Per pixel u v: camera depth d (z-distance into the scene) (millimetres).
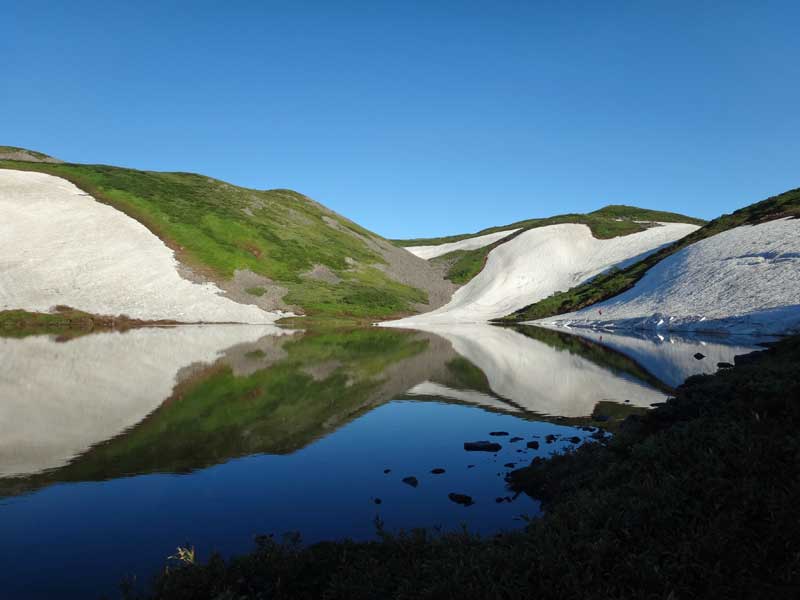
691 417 11398
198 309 73438
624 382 26781
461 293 107312
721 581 5637
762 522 6375
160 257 84125
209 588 6969
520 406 21719
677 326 54844
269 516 10750
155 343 47688
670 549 6312
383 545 8117
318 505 11312
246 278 88375
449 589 6117
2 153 133750
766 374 11578
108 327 62031
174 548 9336
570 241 113938
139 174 115188
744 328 46938
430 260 141375
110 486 12602
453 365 34500
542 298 94250
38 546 9461
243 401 22891
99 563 8789
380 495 11898
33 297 65188
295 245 108438
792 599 5117
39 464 14250
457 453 15281
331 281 98312
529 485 12320
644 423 12305
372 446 16047
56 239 79688
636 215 166875
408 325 79375
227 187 128250
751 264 59594
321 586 6969
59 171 104000
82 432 17609
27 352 39156
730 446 8062
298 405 22156
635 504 7305
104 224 88125
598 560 6293
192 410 21109
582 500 8156
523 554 6777
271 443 16391
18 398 23109
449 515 10633
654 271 77500
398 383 27562
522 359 37375
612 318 66875
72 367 32500
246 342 51000
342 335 61250
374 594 6438
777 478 7016
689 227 110750
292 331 66250
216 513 10922
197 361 36250
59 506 11352
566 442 16234
